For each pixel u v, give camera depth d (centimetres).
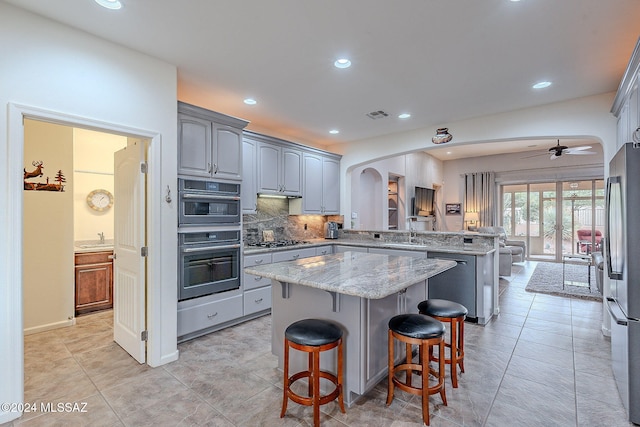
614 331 238
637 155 192
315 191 517
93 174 471
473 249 390
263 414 201
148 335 266
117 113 240
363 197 702
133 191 279
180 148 303
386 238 500
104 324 369
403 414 201
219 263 341
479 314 362
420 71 287
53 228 359
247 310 371
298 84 316
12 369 194
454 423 192
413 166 823
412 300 277
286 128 476
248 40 237
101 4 194
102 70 233
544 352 292
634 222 193
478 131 416
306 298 236
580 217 822
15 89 196
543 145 782
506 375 250
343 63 273
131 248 282
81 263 405
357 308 210
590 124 340
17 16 197
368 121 439
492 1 191
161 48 248
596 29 220
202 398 218
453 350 231
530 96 343
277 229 501
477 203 935
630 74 237
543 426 189
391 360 209
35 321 344
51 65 209
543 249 872
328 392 222
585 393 224
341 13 205
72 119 217
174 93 276
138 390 228
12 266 194
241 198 373
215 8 199
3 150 191
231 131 353
